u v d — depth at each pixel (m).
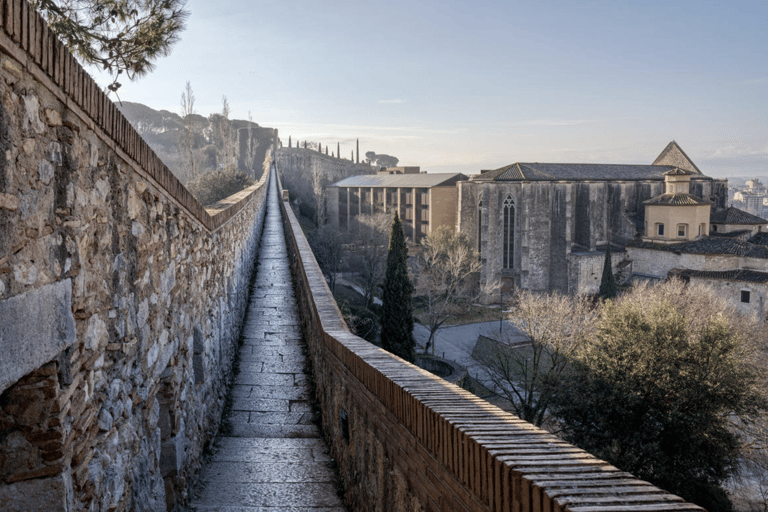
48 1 6.89
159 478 4.87
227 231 11.06
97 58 7.64
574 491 1.90
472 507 2.53
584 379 24.95
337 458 6.74
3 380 2.21
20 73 2.42
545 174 73.00
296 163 155.12
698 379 21.97
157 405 4.96
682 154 93.56
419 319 59.31
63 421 2.77
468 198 76.00
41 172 2.65
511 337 47.31
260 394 9.62
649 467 22.05
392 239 36.66
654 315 24.92
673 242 67.56
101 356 3.45
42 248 2.64
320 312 8.94
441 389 3.67
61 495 2.73
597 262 69.12
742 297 56.50
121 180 3.95
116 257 3.81
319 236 60.53
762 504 25.20
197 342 7.00
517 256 71.31
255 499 5.95
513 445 2.42
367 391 4.85
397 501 3.86
